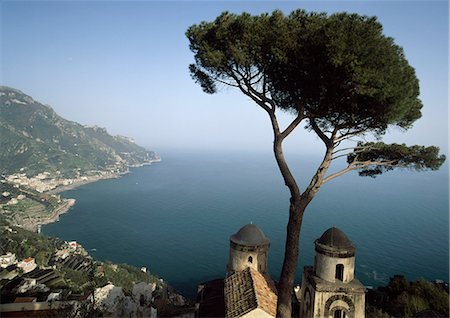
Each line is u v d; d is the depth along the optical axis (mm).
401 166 20703
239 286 24266
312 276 24766
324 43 15594
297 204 17906
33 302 35062
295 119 18484
